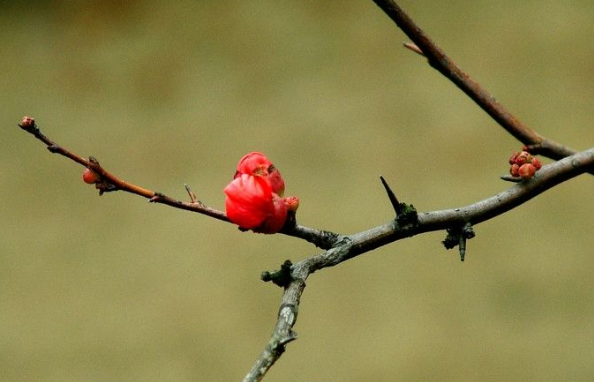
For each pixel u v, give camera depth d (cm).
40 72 594
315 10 615
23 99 572
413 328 413
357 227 459
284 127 532
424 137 512
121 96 570
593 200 468
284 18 613
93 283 452
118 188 171
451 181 485
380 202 475
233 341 416
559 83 534
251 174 171
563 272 434
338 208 473
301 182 494
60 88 580
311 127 530
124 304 439
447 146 504
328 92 555
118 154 524
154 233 478
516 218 464
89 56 603
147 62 592
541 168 173
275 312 429
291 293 168
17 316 434
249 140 526
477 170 490
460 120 520
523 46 561
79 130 546
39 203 504
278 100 555
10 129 554
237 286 443
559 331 406
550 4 586
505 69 549
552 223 461
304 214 468
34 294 446
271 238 461
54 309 438
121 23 625
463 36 578
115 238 478
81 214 497
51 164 531
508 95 529
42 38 620
